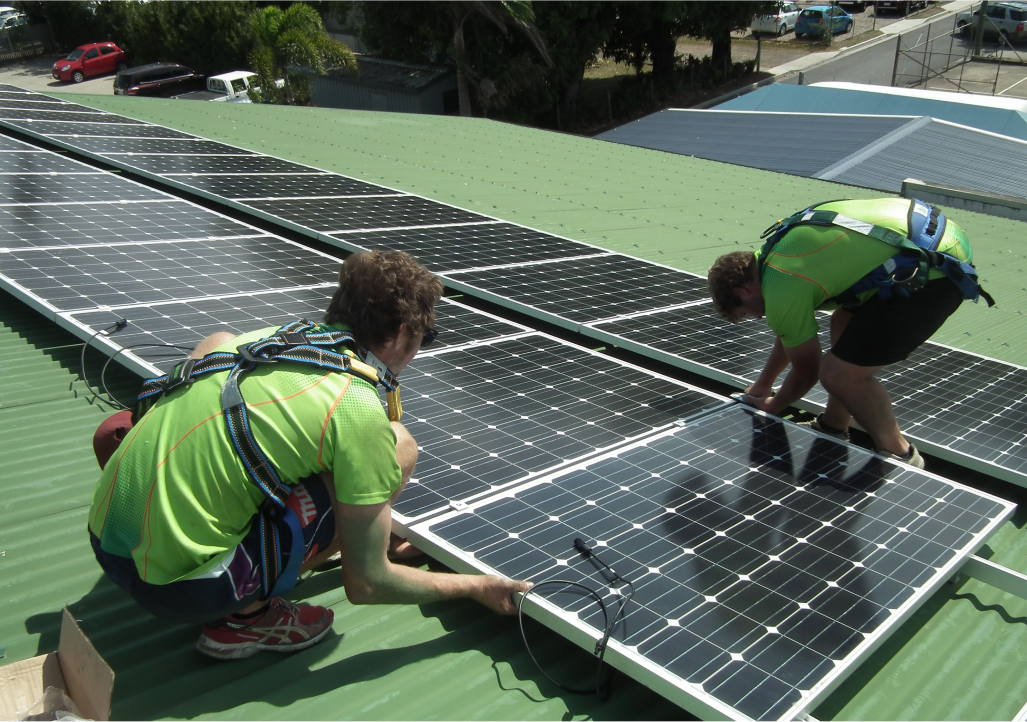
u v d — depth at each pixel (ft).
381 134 48.44
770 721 7.61
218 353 8.45
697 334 18.60
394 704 8.93
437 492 11.27
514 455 12.38
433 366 15.37
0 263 17.16
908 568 10.13
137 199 24.75
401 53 133.90
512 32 121.70
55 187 24.91
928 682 9.91
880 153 60.08
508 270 22.16
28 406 14.64
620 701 9.39
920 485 12.17
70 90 136.15
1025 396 16.53
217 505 8.01
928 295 12.16
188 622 8.57
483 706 9.06
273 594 8.70
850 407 13.08
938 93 78.07
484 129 56.24
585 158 48.80
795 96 82.99
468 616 10.69
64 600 10.15
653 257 28.58
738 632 8.82
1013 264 33.94
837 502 11.55
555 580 9.54
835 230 12.32
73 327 14.57
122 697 8.61
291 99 116.88
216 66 145.38
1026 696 9.82
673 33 141.69
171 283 17.54
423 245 23.62
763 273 13.01
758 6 143.54
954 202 46.42
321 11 158.30
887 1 183.01
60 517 11.72
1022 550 13.19
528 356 16.38
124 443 8.26
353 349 8.88
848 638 8.80
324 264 20.56
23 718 7.52
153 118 44.52
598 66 173.47
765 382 14.96
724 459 12.60
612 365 16.34
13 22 169.58
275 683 9.07
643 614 9.04
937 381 17.01
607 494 11.40
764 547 10.36
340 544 9.12
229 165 32.35
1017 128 70.08
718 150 65.92
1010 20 148.97
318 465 8.30
